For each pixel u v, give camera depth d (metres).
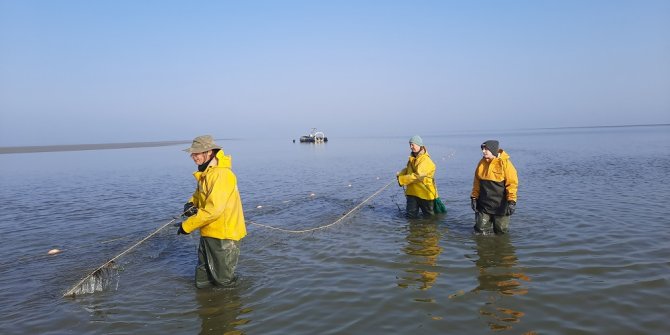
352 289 6.36
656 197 13.05
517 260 7.39
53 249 9.09
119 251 8.84
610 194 13.93
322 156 46.12
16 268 7.84
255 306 5.88
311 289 6.41
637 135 89.56
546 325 5.00
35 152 74.75
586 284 6.16
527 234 9.09
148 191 18.30
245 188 18.98
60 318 5.67
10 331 5.31
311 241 9.20
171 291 6.55
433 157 38.31
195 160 6.51
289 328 5.20
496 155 9.01
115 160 45.53
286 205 14.12
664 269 6.61
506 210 8.91
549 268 6.91
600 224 9.71
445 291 6.15
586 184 16.56
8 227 11.30
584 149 43.19
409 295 6.05
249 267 7.56
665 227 9.21
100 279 6.73
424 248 8.34
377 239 9.17
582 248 7.90
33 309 5.98
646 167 22.34
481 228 9.23
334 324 5.25
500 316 5.28
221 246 6.44
